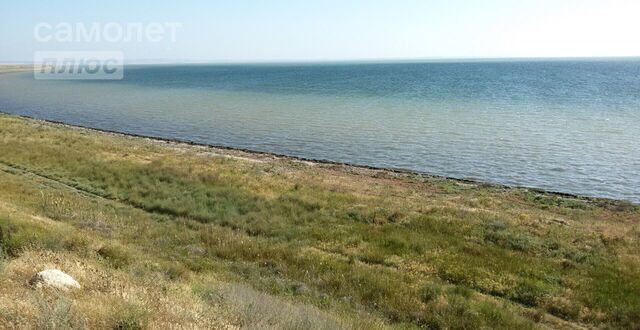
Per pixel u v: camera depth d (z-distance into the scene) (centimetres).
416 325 1220
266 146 4756
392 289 1410
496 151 4359
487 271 1595
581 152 4272
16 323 670
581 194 3173
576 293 1445
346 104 8219
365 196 2620
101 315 749
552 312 1356
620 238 1991
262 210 2267
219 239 1828
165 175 2830
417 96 9544
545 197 2941
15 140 3628
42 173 2798
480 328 1198
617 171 3675
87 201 2291
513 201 2808
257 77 18525
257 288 1340
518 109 7356
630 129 5428
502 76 16988
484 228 2075
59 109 8138
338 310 1212
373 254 1741
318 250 1795
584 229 2144
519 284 1501
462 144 4662
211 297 1055
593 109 7344
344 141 4909
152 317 782
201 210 2238
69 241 1452
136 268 1273
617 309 1338
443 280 1559
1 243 1286
